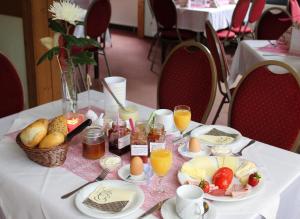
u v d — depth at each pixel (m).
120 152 1.53
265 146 1.63
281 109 1.93
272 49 3.25
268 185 1.34
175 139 1.67
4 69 2.20
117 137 1.54
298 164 1.49
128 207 1.20
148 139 1.50
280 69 2.82
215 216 1.15
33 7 2.96
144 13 7.12
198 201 1.11
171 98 2.36
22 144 1.41
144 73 5.19
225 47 6.31
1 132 1.72
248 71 2.05
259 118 2.00
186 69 2.30
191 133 1.71
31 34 3.02
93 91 2.24
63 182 1.34
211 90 2.20
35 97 3.22
